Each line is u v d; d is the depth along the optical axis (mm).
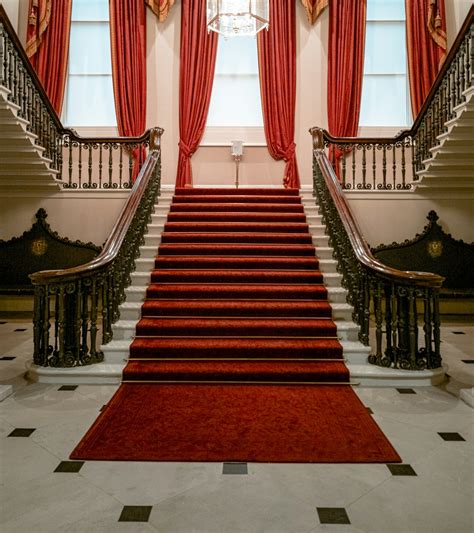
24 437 2859
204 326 4344
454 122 5391
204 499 2211
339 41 9039
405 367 3918
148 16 9250
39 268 7324
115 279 4500
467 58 5055
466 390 3537
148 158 6715
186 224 6180
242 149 8852
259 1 6039
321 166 6430
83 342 4031
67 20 9070
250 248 5668
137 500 2197
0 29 5059
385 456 2625
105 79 9547
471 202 7258
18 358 4562
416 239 7242
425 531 1974
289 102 9070
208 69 9156
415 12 8898
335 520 2047
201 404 3387
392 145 7410
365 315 4199
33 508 2119
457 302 6891
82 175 9086
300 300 4883
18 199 7352
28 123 5699
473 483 2361
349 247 4762
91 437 2840
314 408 3328
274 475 2436
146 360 4062
